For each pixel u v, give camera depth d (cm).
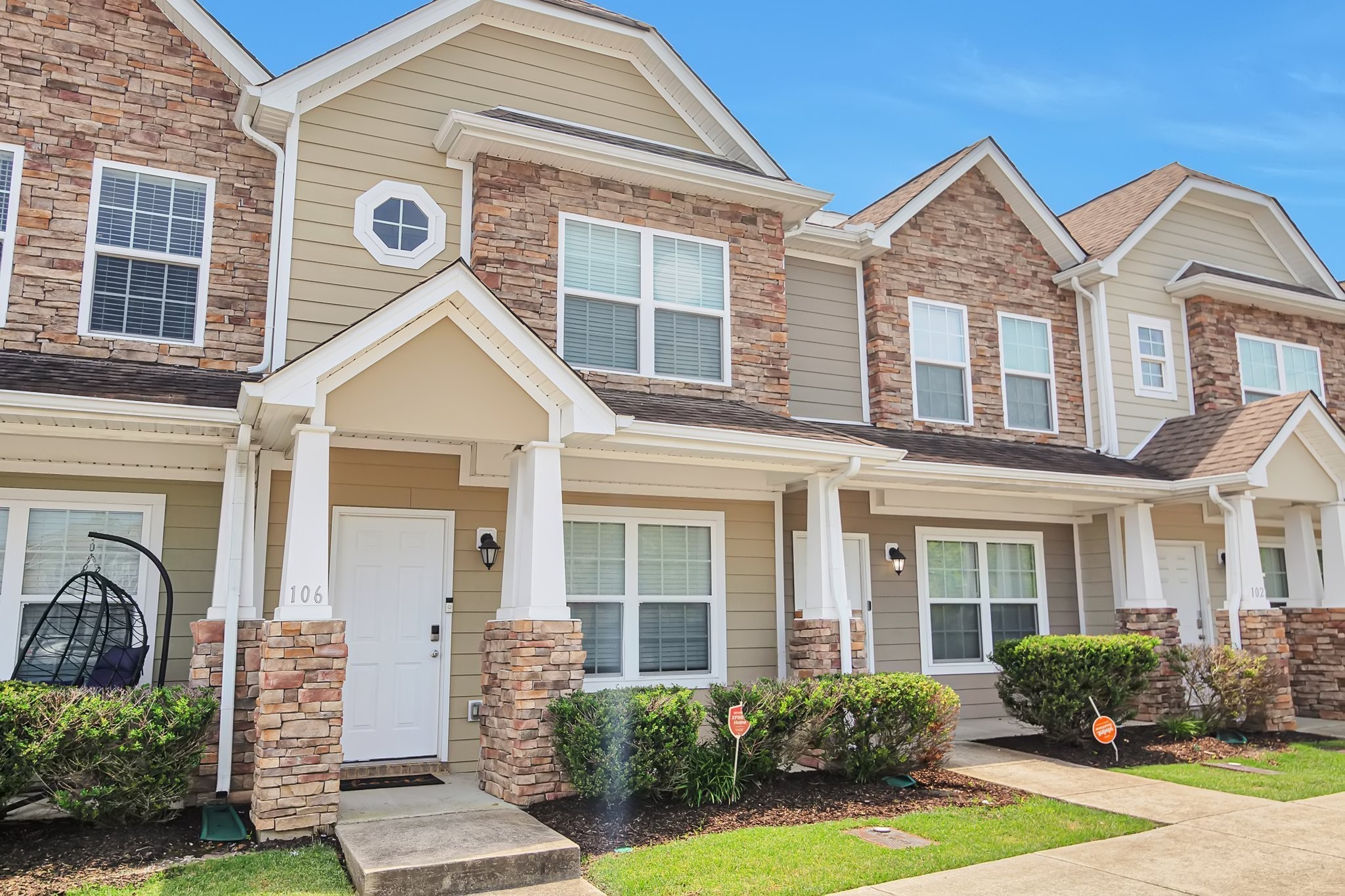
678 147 1101
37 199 825
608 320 989
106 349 826
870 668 1128
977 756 984
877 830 695
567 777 733
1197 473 1196
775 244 1090
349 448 877
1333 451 1230
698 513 1032
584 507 976
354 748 845
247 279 889
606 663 967
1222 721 1109
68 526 783
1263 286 1440
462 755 876
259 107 880
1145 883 579
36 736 602
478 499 920
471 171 969
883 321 1205
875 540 1160
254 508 790
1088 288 1359
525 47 1030
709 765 763
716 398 1021
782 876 578
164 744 623
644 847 642
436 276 720
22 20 842
